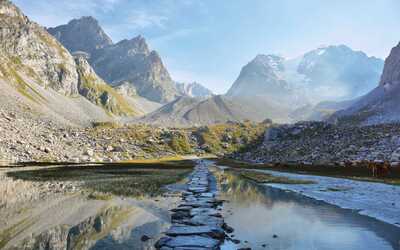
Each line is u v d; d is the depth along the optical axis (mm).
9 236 16859
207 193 35750
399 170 76500
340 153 120250
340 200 32031
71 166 104188
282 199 32750
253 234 17938
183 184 49312
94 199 31609
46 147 141125
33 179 56625
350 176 66438
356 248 15258
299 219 22281
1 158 111062
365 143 124000
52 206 27094
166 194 36219
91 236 17047
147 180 56469
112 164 124062
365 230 19031
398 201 31438
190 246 14984
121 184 48719
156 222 20703
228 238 17000
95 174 71125
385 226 20219
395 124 143875
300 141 177000
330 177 63406
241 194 36938
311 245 15773
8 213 23516
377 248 15344
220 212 24922
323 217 23062
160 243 15375
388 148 107688
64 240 16188
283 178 61156
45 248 14719
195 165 126062
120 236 17062
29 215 22797
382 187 44781
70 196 33969
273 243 16094
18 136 144750
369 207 27656
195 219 20984
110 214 23500
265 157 165500
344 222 21219
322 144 148375
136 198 32625
